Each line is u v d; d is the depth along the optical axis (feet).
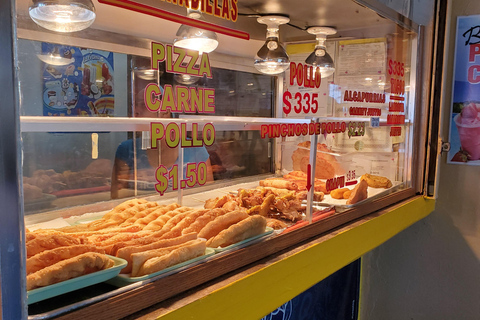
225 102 3.95
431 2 6.81
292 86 4.74
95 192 4.29
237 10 3.88
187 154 3.69
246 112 4.28
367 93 5.90
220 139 4.32
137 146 4.09
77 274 2.45
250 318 3.34
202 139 3.65
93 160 4.28
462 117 7.25
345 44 5.43
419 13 6.84
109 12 3.04
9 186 2.05
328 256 4.42
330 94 5.30
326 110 5.26
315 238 4.46
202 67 3.55
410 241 7.95
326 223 4.72
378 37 5.98
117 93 3.28
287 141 5.05
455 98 7.28
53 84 3.05
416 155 7.14
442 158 7.50
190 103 3.49
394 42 6.40
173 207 3.85
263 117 4.41
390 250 8.18
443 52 6.78
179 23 3.26
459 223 7.47
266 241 3.80
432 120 6.98
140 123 3.18
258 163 5.03
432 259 7.77
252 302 3.36
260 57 4.31
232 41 3.91
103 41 3.16
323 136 4.91
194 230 3.43
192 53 3.42
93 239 3.04
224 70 3.89
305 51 4.88
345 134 5.40
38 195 3.84
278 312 6.15
